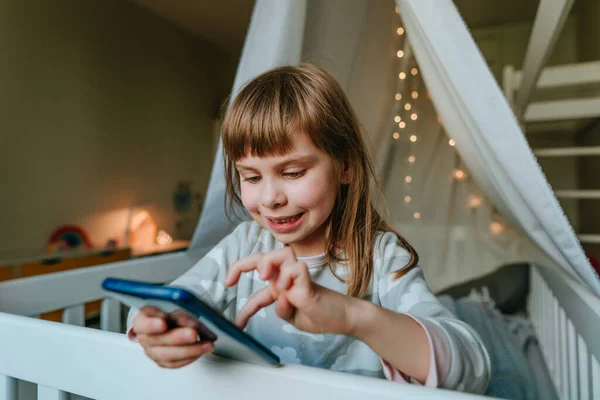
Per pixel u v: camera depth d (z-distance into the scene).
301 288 0.28
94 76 2.20
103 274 0.98
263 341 0.58
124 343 0.39
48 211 1.94
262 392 0.33
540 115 1.75
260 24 0.81
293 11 0.79
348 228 0.53
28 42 1.86
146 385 0.37
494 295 1.65
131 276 1.05
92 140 2.18
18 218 1.80
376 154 1.60
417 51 0.91
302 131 0.43
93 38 2.20
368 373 0.53
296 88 0.46
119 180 2.36
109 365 0.39
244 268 0.29
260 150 0.43
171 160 2.81
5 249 1.74
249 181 0.46
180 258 1.21
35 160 1.88
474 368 0.34
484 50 2.69
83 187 2.13
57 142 1.99
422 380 0.32
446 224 1.99
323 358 0.55
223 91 3.44
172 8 2.60
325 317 0.29
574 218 2.38
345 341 0.54
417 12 0.65
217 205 0.97
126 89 2.42
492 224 1.94
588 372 0.77
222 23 2.84
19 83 1.81
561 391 1.03
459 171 1.98
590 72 1.61
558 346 1.06
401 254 0.55
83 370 0.41
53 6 1.97
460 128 0.93
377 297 0.54
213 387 0.35
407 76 1.89
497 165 0.76
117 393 0.39
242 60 0.83
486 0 2.31
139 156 2.52
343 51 1.03
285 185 0.44
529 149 0.62
